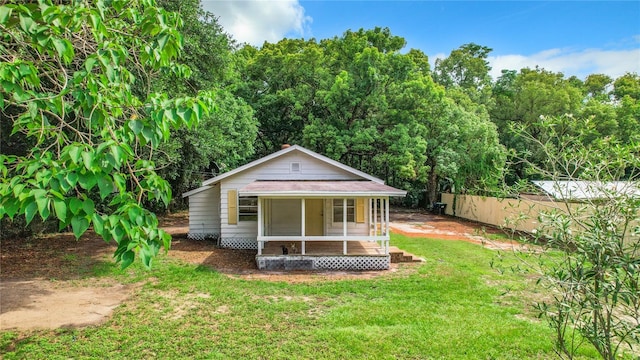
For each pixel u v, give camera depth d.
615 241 2.93
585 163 3.46
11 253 11.81
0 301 7.48
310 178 13.95
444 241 15.03
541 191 3.93
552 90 29.81
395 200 35.12
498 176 4.27
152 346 5.48
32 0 3.18
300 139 28.58
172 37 3.36
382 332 5.95
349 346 5.46
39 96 2.84
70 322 6.38
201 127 15.44
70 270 9.95
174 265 10.57
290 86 28.42
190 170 19.42
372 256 10.51
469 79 38.06
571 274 3.11
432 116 24.81
